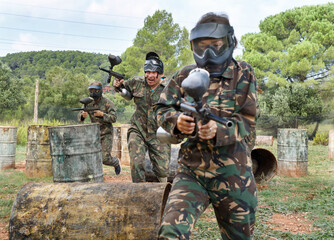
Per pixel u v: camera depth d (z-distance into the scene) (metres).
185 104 2.17
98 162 6.16
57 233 3.24
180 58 43.69
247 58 36.91
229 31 2.32
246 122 2.36
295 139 10.33
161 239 2.15
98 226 3.18
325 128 31.17
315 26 38.56
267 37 39.66
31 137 9.51
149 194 3.24
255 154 8.78
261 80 37.34
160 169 5.50
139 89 5.48
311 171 11.48
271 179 8.76
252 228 2.46
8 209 5.84
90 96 7.74
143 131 5.47
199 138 2.36
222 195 2.36
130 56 46.91
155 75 5.33
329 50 35.72
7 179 8.94
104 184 3.48
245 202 2.36
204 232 4.75
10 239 3.34
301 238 4.65
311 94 35.66
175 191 2.35
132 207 3.19
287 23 41.56
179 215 2.19
